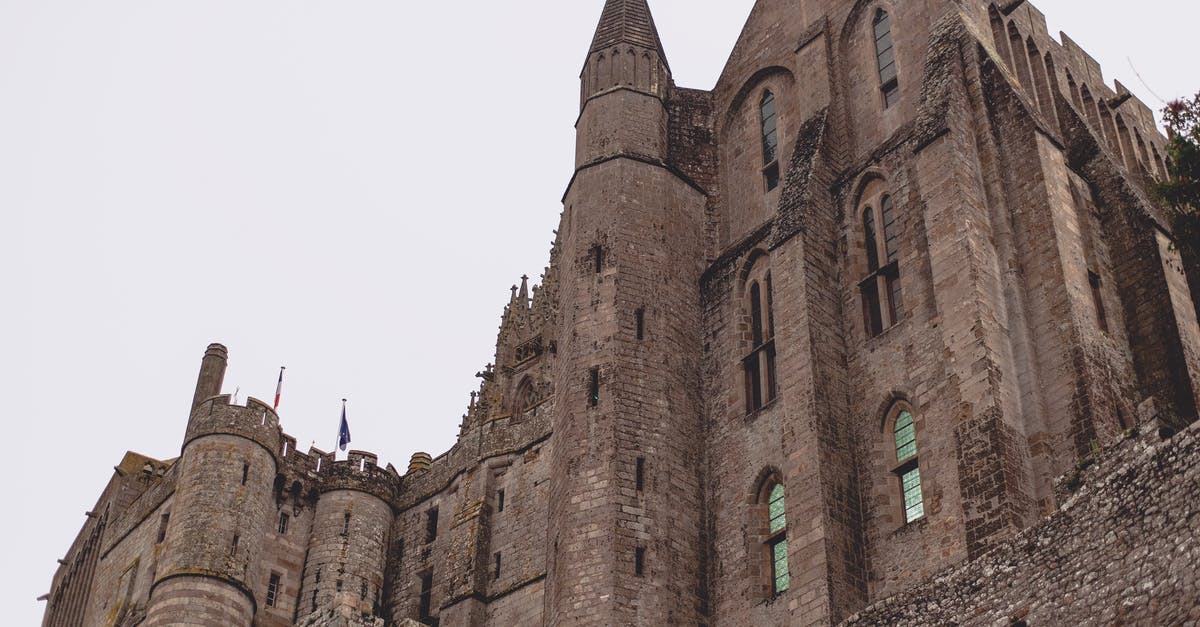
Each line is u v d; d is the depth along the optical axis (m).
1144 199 50.94
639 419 53.06
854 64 57.97
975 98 50.34
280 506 67.31
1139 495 31.03
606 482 51.25
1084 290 45.84
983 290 45.09
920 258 49.56
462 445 67.88
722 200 61.09
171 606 60.22
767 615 48.00
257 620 63.34
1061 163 48.94
